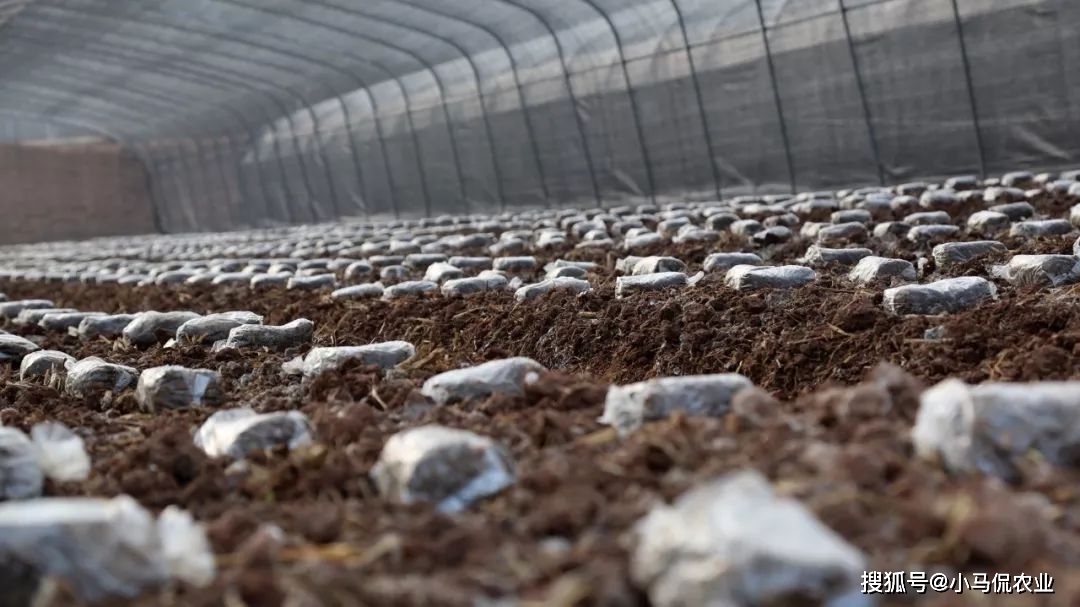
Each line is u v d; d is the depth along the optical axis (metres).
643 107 25.06
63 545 2.81
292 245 20.33
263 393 5.94
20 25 24.97
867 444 3.45
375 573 2.92
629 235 13.57
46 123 41.97
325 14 24.50
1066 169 18.59
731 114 23.31
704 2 22.80
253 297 11.52
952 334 5.92
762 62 22.47
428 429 3.72
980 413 3.22
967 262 8.28
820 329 6.69
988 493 2.82
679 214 16.38
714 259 9.51
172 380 5.73
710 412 4.12
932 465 3.31
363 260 14.30
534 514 3.17
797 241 11.43
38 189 46.19
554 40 26.31
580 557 2.80
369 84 32.84
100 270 18.36
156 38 27.08
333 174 36.00
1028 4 18.50
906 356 5.94
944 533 2.79
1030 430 3.21
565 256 12.25
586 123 26.61
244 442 4.31
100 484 4.14
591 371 7.39
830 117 21.66
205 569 2.96
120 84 34.00
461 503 3.45
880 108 20.91
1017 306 6.13
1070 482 3.11
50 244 39.59
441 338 8.25
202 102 37.22
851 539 2.80
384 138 33.44
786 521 2.53
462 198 31.22
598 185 26.91
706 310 7.46
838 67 21.25
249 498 3.87
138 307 12.16
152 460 4.24
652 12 23.73
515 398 4.88
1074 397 3.24
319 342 8.09
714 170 24.09
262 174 39.66
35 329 10.02
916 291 6.62
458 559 2.99
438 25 25.62
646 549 2.57
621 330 7.61
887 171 21.06
